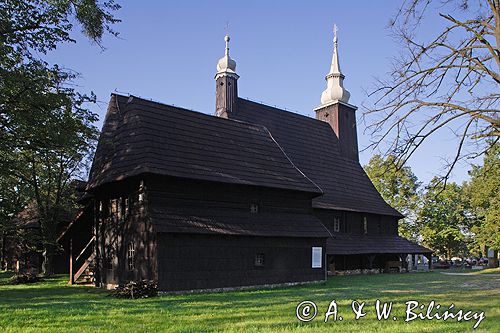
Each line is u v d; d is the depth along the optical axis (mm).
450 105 12961
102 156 27594
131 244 24938
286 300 19734
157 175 24094
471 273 45031
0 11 22094
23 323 13766
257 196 28516
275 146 33094
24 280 30562
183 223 24062
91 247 32656
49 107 23406
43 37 23484
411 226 67375
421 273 44156
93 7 23641
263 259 27438
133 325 13414
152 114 27109
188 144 27141
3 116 23266
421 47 13500
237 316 15031
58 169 37438
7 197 33031
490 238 48844
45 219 36812
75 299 20828
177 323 13758
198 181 25547
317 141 45156
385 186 67250
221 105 40438
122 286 22219
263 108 42750
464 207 63719
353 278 35375
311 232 30078
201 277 24172
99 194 28297
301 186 30750
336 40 50125
